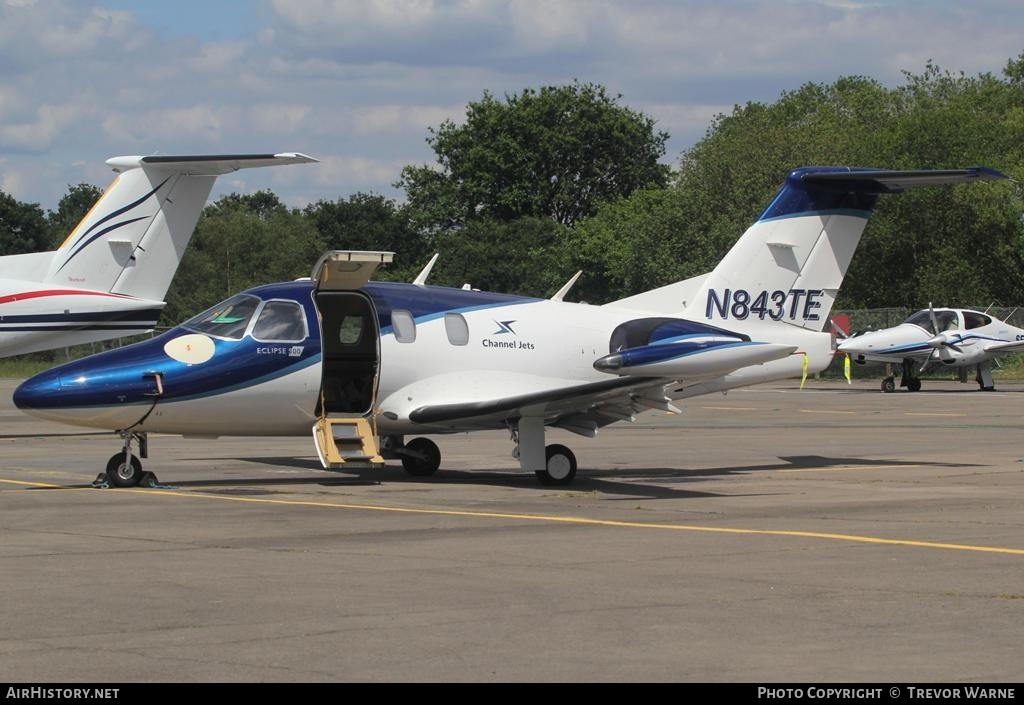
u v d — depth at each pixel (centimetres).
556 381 1719
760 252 1844
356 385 1670
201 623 768
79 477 1670
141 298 2436
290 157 2355
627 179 7900
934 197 5703
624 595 862
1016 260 5884
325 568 964
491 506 1385
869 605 832
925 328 4241
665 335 1758
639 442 2341
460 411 1584
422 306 1669
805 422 2880
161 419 1524
